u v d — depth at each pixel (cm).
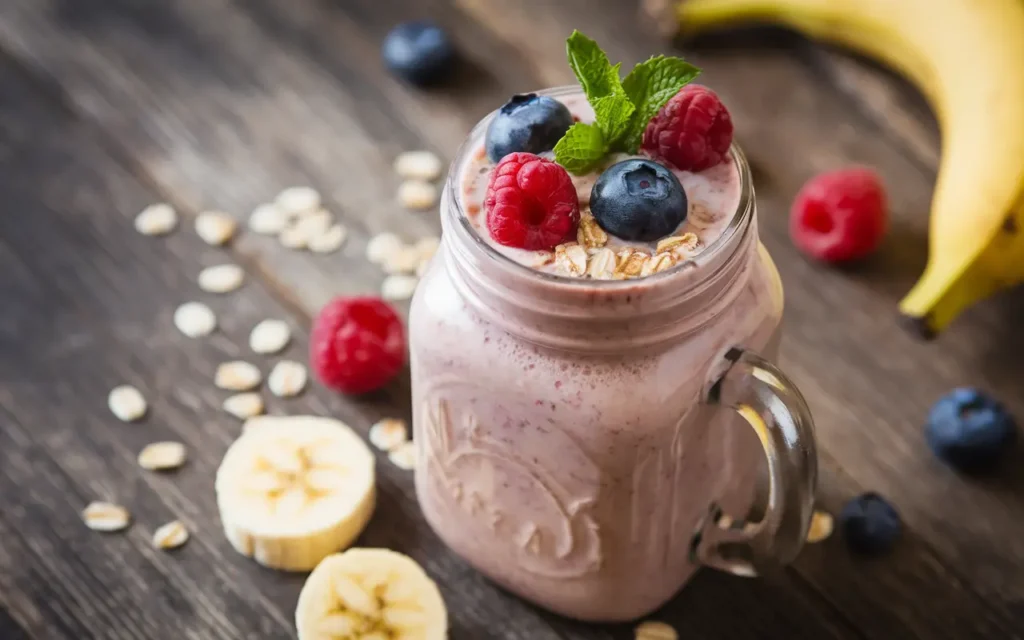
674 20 63
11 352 55
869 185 57
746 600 51
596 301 45
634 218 45
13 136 61
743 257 46
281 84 62
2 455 53
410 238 58
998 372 56
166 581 51
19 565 52
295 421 53
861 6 61
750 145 61
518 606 51
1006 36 58
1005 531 53
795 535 48
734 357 46
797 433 46
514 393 46
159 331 56
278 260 58
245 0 65
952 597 51
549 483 47
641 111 47
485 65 63
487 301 46
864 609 51
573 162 46
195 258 58
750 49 64
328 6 65
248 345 56
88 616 51
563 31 64
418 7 65
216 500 53
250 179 60
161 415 54
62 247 58
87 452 54
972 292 55
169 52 63
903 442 54
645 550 48
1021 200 54
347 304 54
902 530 52
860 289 57
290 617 51
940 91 60
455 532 50
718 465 48
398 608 50
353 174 60
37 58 63
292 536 51
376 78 63
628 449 46
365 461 52
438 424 48
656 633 51
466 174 47
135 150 61
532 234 46
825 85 63
